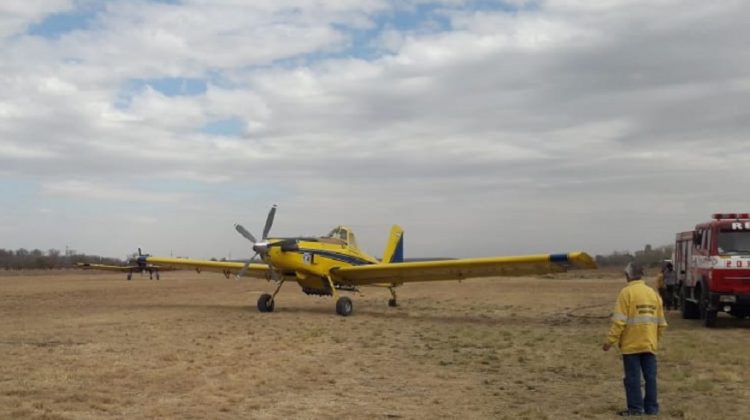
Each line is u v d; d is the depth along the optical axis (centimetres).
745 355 1031
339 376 864
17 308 1933
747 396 745
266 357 1003
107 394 708
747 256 1457
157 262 2259
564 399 734
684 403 706
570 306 2156
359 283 2064
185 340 1175
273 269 1869
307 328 1419
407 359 1016
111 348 1050
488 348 1140
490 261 1662
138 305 2084
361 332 1365
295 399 720
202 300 2392
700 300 1580
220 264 2173
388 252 2512
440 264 1744
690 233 1706
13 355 961
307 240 1870
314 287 1939
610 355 1048
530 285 3962
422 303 2322
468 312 1933
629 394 650
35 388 723
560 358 1024
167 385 768
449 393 766
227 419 622
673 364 958
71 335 1221
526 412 667
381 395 750
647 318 642
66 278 5244
